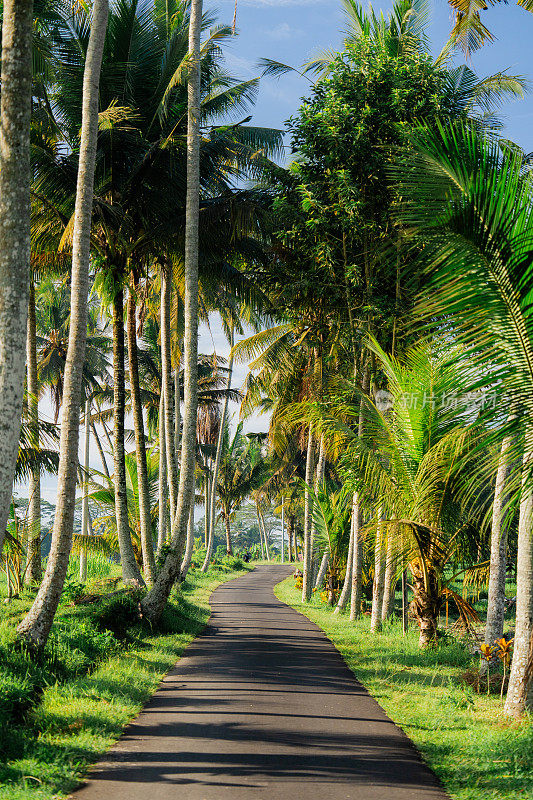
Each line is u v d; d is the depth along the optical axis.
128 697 8.65
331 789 5.79
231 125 19.19
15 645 9.30
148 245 18.38
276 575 48.16
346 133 16.22
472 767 6.47
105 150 17.11
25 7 7.99
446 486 13.29
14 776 5.74
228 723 7.79
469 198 6.27
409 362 13.55
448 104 16.25
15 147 7.83
